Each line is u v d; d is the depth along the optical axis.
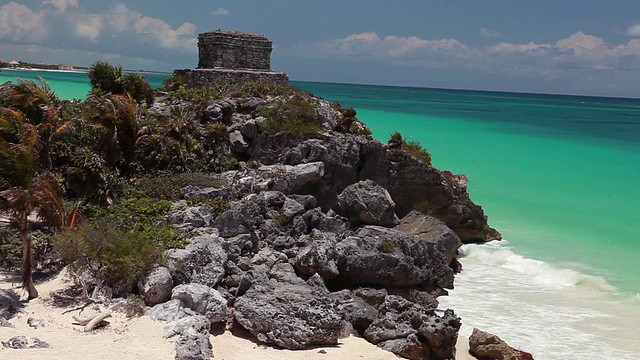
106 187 28.41
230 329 19.89
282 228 27.61
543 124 101.88
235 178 31.44
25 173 19.41
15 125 22.98
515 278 29.83
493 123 97.38
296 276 23.52
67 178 28.39
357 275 25.14
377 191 29.98
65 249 20.42
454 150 64.25
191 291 19.47
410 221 30.77
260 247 25.70
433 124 87.56
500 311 25.34
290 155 32.75
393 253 25.92
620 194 46.34
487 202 43.75
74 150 29.59
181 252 21.33
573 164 58.50
